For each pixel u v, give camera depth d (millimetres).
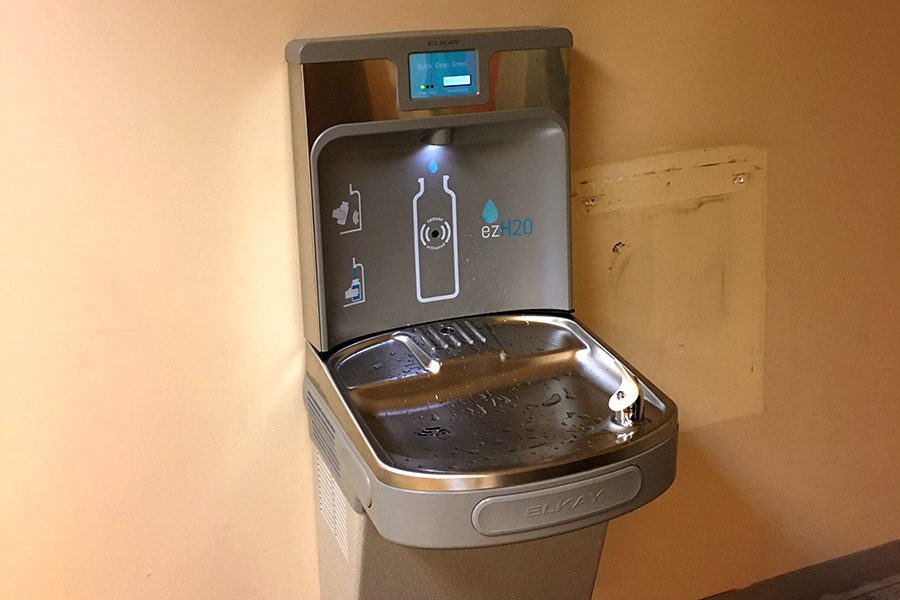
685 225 1654
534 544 1438
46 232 1256
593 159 1552
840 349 1880
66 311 1290
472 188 1391
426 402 1327
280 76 1315
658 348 1701
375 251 1354
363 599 1396
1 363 1278
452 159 1368
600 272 1609
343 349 1354
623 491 1179
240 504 1455
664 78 1566
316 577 1550
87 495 1364
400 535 1120
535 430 1257
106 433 1352
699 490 1830
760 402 1829
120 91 1245
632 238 1618
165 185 1295
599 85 1523
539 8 1450
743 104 1643
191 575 1454
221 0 1265
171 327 1347
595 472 1148
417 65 1280
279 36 1303
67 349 1304
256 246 1362
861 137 1766
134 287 1313
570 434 1238
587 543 1486
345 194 1309
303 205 1302
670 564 1855
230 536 1463
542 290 1458
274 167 1344
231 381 1398
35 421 1312
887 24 1727
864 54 1722
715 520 1867
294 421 1452
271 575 1512
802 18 1647
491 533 1120
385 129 1274
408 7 1365
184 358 1364
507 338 1426
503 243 1427
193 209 1316
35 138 1223
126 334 1326
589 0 1480
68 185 1251
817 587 2014
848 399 1922
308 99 1235
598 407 1312
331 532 1434
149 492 1396
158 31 1244
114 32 1226
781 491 1913
